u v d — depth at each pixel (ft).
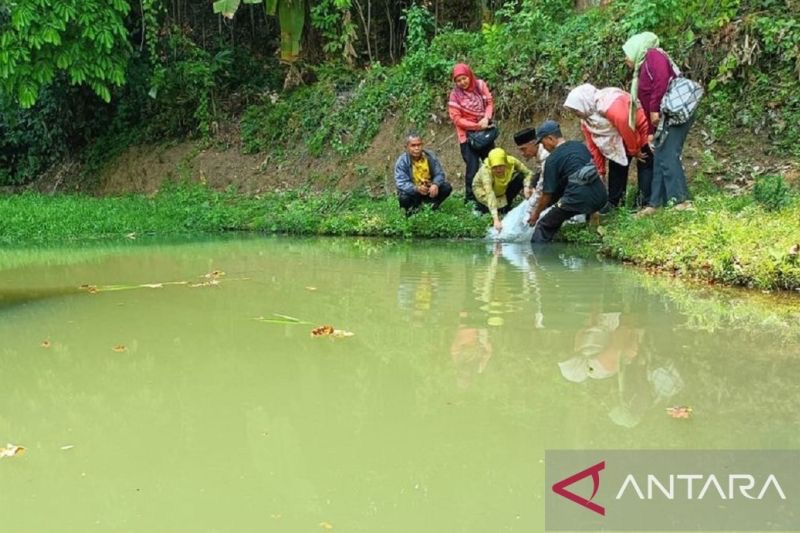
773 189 18.01
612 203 22.41
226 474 6.48
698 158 24.47
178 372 9.37
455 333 11.04
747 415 7.61
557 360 9.61
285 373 9.25
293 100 37.17
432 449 6.90
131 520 5.72
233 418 7.77
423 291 14.35
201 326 11.76
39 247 23.31
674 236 16.84
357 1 37.63
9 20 32.14
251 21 43.04
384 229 24.53
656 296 13.46
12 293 14.79
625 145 21.30
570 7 32.78
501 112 29.30
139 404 8.25
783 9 25.43
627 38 26.81
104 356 10.18
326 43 39.40
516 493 6.07
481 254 19.54
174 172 38.32
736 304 12.67
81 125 43.55
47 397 8.55
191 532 5.53
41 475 6.52
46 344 10.85
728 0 25.72
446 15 38.22
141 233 26.89
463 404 8.06
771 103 24.40
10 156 44.96
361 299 13.67
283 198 31.65
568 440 7.07
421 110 31.30
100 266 18.51
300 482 6.29
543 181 20.67
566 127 27.63
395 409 7.95
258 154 36.58
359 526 5.57
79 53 33.37
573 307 12.62
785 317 11.66
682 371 9.07
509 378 8.91
